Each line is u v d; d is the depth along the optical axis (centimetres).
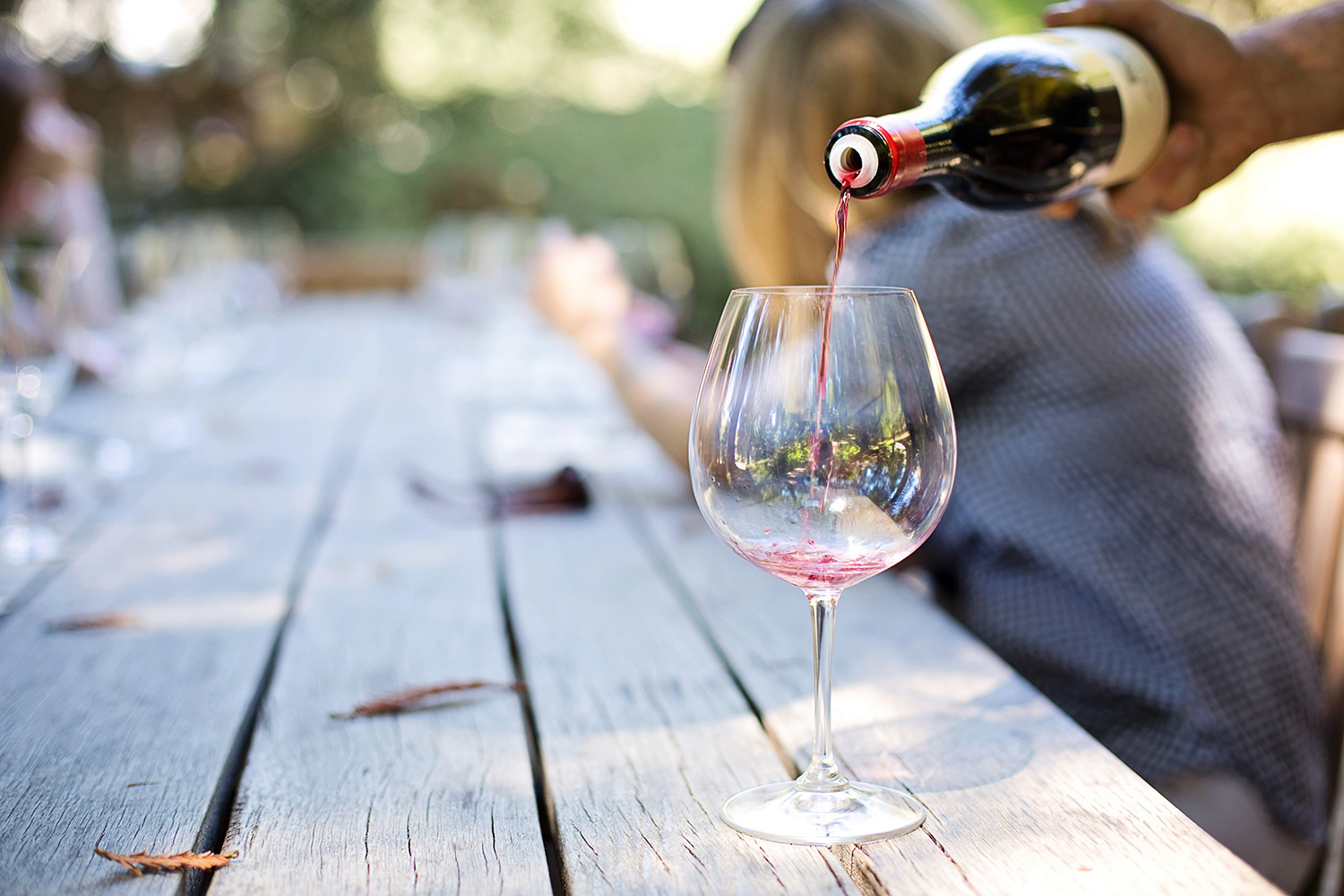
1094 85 97
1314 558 140
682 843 71
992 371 123
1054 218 120
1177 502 116
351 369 293
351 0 886
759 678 98
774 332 68
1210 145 107
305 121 896
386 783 80
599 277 223
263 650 105
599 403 232
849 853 69
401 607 117
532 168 838
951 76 97
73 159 380
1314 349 145
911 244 126
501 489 165
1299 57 104
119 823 74
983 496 123
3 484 167
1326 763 130
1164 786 111
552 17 934
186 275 284
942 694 94
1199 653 113
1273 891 64
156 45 859
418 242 673
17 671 100
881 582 123
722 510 70
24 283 145
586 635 109
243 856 70
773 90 140
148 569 130
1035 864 68
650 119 832
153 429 212
